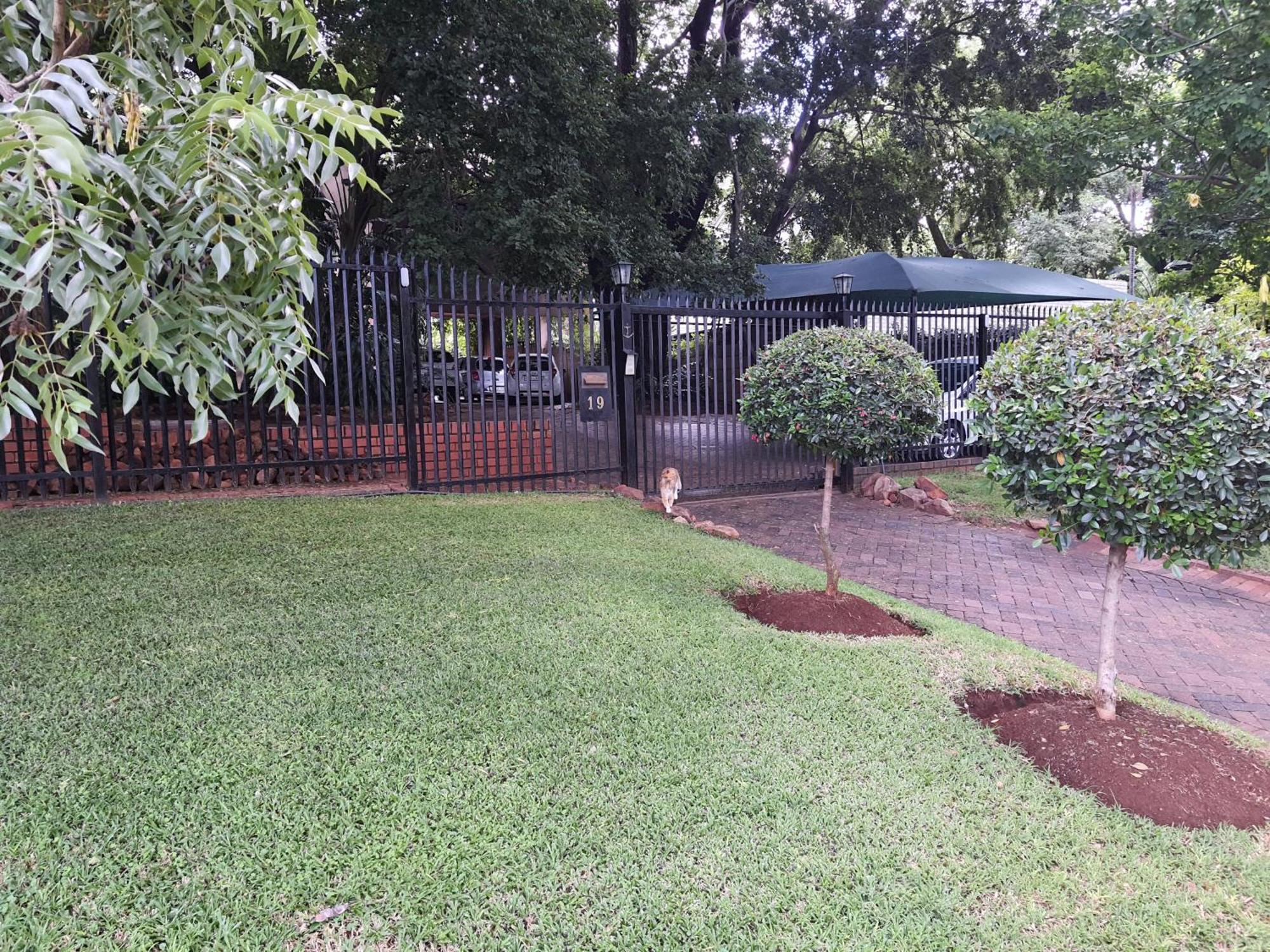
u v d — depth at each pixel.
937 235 27.25
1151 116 11.06
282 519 6.20
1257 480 2.95
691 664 3.95
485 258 13.34
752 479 10.19
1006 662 4.28
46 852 2.28
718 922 2.21
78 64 1.74
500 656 3.85
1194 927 2.32
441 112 11.41
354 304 9.16
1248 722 4.14
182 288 2.13
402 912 2.17
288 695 3.30
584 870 2.39
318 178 2.36
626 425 9.06
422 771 2.81
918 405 4.99
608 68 13.30
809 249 27.45
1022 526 8.75
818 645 4.35
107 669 3.44
